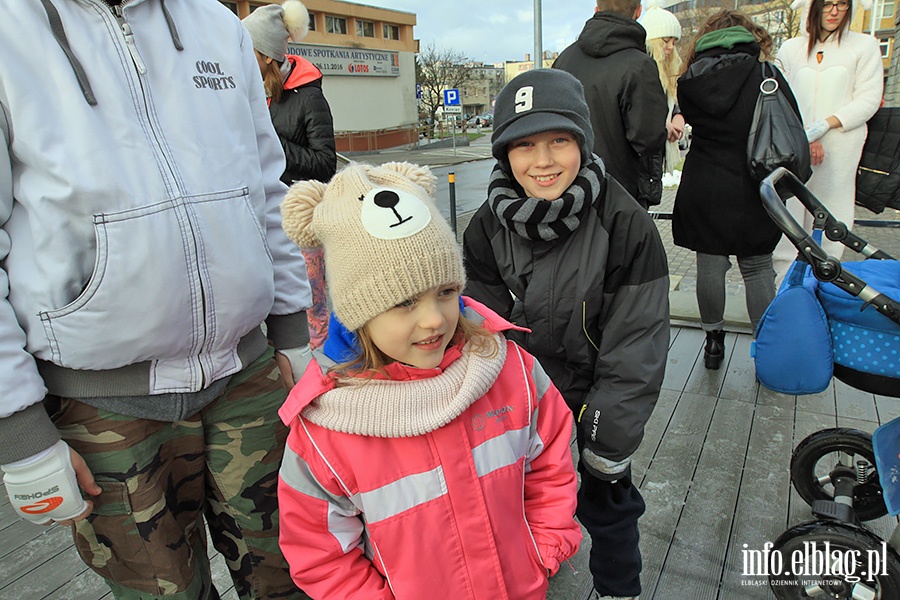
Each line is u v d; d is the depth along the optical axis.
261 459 1.42
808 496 2.18
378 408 1.11
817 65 3.49
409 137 37.50
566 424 1.39
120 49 1.12
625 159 2.93
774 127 2.76
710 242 3.10
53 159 1.04
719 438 2.72
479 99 72.81
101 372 1.16
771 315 1.81
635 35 2.81
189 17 1.26
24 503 1.09
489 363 1.19
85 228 1.08
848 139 3.43
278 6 3.05
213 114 1.25
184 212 1.16
